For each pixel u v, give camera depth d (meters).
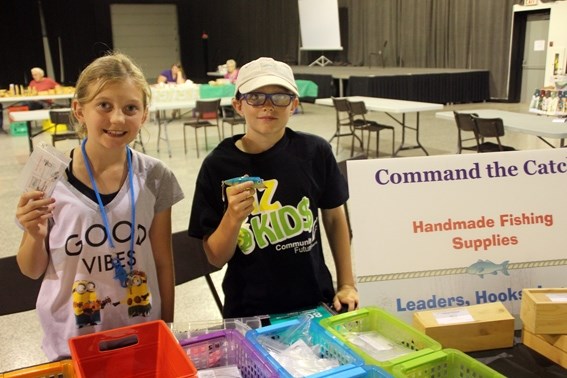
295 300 1.50
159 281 1.46
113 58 1.27
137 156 1.37
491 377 0.98
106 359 1.08
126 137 1.25
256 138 1.47
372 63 14.21
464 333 1.20
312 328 1.17
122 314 1.33
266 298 1.49
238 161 1.48
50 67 16.97
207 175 1.49
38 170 1.13
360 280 1.28
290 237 1.49
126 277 1.32
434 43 12.62
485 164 1.33
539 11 10.27
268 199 1.48
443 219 1.31
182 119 10.65
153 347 1.12
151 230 1.42
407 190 1.31
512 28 10.79
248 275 1.49
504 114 5.55
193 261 1.93
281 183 1.48
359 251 1.29
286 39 16.27
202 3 18.70
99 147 1.27
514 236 1.33
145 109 1.30
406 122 9.33
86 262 1.29
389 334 1.18
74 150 1.33
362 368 0.98
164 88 7.99
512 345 1.22
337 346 1.08
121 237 1.31
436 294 1.30
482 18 11.43
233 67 10.72
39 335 2.71
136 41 18.19
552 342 1.16
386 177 1.31
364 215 1.29
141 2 17.75
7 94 8.60
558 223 1.34
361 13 14.30
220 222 1.44
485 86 11.47
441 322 1.21
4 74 15.87
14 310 1.67
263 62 1.44
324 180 1.58
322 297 1.55
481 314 1.23
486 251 1.32
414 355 1.04
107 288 1.31
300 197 1.50
